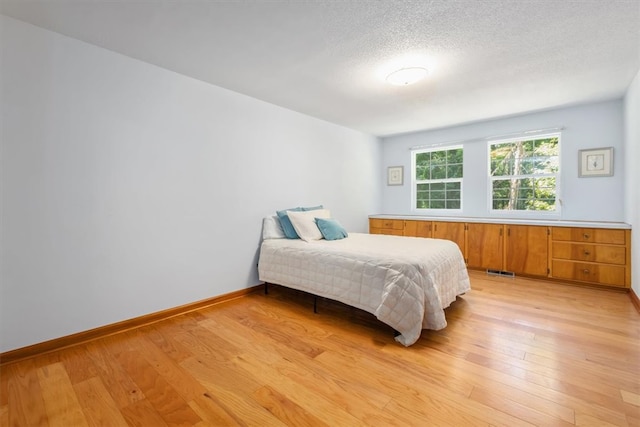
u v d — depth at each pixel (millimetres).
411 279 2152
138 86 2445
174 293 2686
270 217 3455
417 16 1851
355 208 4910
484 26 1953
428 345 2072
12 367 1834
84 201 2186
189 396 1551
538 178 4020
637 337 2135
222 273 3057
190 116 2777
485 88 3045
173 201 2672
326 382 1660
